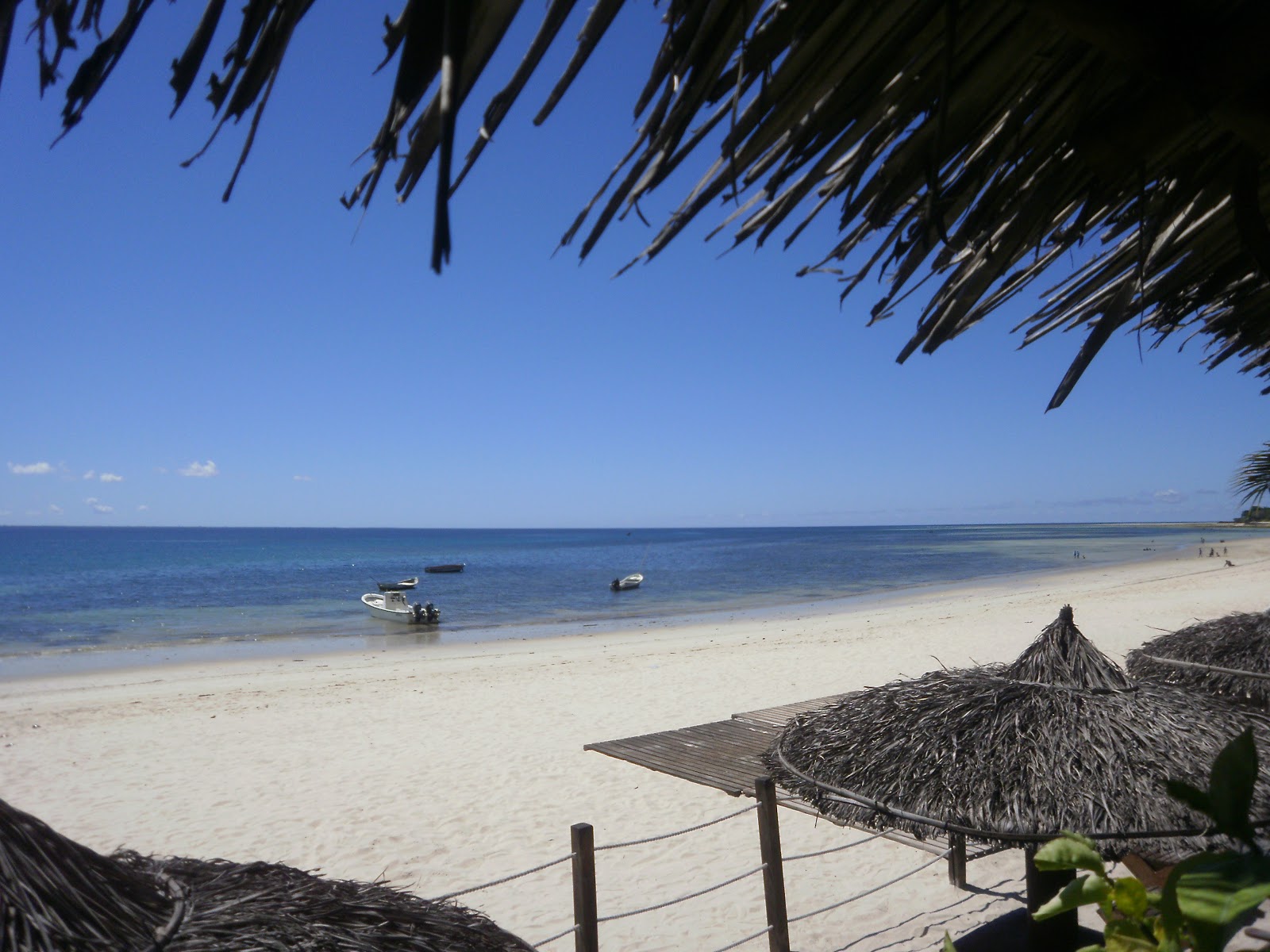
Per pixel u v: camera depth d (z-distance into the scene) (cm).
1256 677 474
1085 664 399
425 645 2195
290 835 738
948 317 167
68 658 2005
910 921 555
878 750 388
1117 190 169
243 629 2636
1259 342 273
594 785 826
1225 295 243
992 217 161
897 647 1686
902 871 629
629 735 1023
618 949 538
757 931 543
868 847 672
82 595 3981
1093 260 204
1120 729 362
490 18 81
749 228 146
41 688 1505
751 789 755
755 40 117
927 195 148
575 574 5459
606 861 667
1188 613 2031
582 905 387
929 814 351
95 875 171
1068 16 113
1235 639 524
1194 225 189
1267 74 117
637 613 3008
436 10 78
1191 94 117
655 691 1298
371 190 91
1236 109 124
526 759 929
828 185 162
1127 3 111
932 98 137
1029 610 2312
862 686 1297
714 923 564
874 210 154
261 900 194
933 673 440
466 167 95
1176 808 327
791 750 429
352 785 866
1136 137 141
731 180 126
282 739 1056
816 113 132
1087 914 530
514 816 761
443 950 208
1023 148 151
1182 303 222
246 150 87
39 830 165
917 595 3359
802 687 1299
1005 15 124
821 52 123
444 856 686
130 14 85
